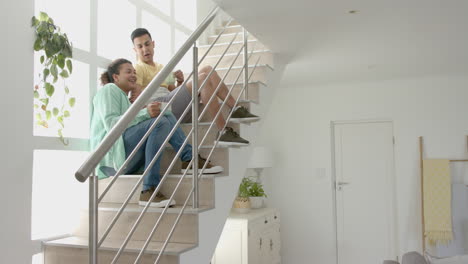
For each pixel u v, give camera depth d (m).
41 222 2.66
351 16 2.80
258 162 5.13
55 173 2.72
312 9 2.66
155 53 3.75
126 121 1.70
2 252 2.04
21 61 2.17
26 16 2.21
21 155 2.15
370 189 5.33
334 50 3.63
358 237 5.35
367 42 3.39
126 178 2.54
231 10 2.68
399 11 2.71
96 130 2.70
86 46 2.85
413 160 5.10
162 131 2.44
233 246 4.19
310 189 5.53
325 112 5.50
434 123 5.04
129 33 3.35
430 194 4.86
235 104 2.84
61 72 2.51
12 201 2.10
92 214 1.57
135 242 2.21
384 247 5.23
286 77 4.91
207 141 2.81
